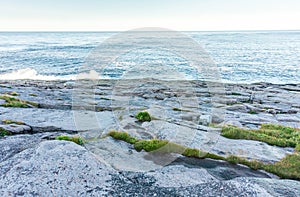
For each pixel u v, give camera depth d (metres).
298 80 33.66
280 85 27.12
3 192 5.58
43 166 6.47
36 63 46.97
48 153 7.05
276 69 42.53
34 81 29.67
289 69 42.84
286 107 17.34
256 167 7.68
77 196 5.59
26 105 15.33
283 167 7.70
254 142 9.73
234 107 16.39
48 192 5.62
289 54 65.81
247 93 22.39
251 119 13.67
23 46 92.00
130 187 5.99
